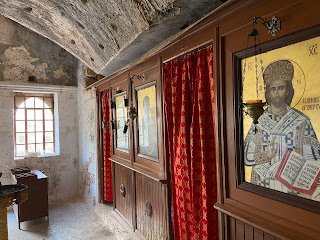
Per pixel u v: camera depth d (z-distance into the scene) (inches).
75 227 150.5
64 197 206.2
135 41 101.7
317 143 42.9
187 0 72.7
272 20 48.8
